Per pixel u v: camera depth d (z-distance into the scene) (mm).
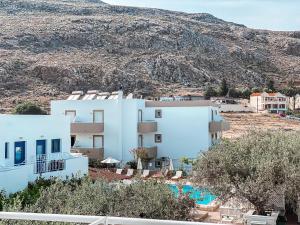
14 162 29891
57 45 189625
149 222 5930
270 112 147250
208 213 29953
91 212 15898
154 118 55188
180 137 54562
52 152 33750
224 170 25891
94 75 163750
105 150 52062
